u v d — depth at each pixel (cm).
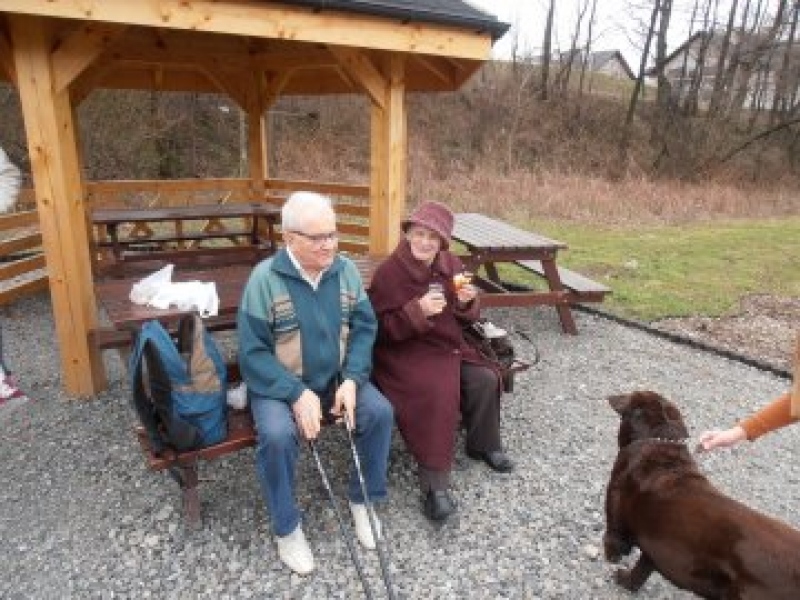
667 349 545
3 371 394
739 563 193
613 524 247
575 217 1383
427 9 423
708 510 209
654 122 2516
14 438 368
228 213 672
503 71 2580
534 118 2359
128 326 333
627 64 4353
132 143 1505
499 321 605
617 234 1144
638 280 771
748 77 2697
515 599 260
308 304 279
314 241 267
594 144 2372
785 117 2748
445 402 301
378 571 272
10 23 345
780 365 515
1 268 591
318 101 2053
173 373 271
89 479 330
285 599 257
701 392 462
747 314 652
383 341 323
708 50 3005
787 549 188
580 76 2992
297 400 272
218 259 645
